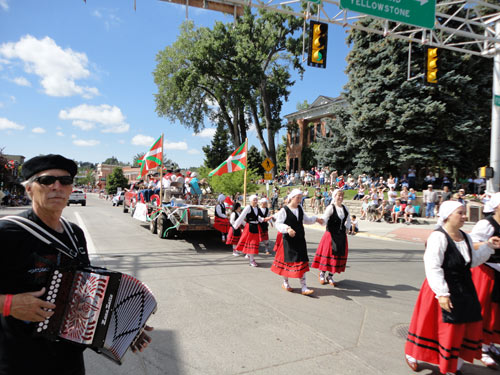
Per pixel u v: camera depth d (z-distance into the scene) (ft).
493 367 10.46
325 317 14.10
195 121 124.47
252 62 105.50
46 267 4.78
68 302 4.77
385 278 20.94
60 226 5.44
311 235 41.86
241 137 124.57
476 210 47.62
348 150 78.07
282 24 105.19
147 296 5.81
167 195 37.19
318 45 32.01
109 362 10.25
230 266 23.04
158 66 116.47
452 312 8.92
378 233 42.16
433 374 9.71
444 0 59.11
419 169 73.67
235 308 14.92
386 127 64.44
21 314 4.36
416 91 63.93
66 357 5.01
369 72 68.49
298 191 17.16
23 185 5.16
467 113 64.59
